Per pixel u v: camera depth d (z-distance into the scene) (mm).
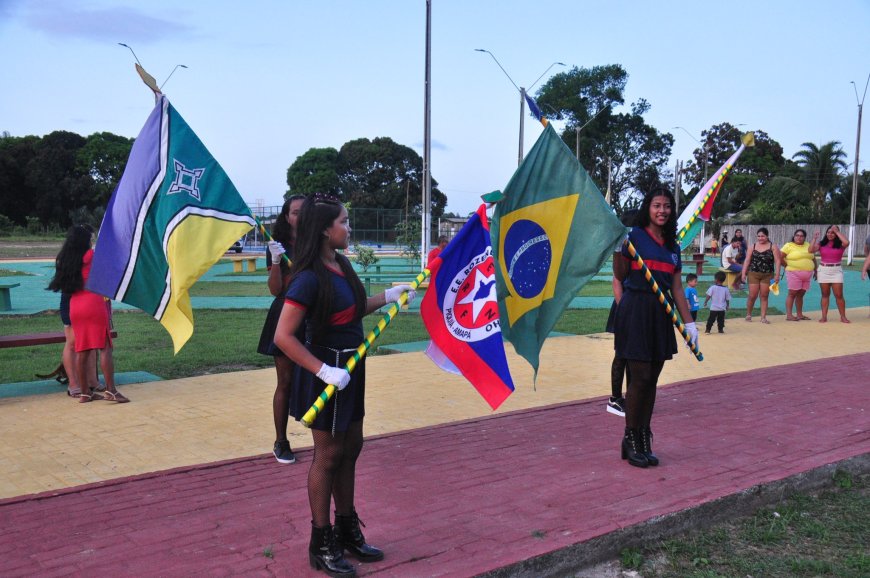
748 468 5273
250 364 9539
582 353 10539
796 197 57094
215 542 4016
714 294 12398
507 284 4867
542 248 4922
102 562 3768
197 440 6133
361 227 60188
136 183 5184
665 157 69688
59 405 7277
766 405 7230
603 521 4270
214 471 5242
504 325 4895
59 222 76125
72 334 7621
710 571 3949
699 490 4793
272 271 5254
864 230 49094
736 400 7441
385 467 5352
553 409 7117
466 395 7828
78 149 76500
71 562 3770
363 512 4461
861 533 4461
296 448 5844
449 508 4520
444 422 6785
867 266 13695
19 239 66812
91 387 7766
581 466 5355
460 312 4191
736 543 4336
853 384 8156
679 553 4191
